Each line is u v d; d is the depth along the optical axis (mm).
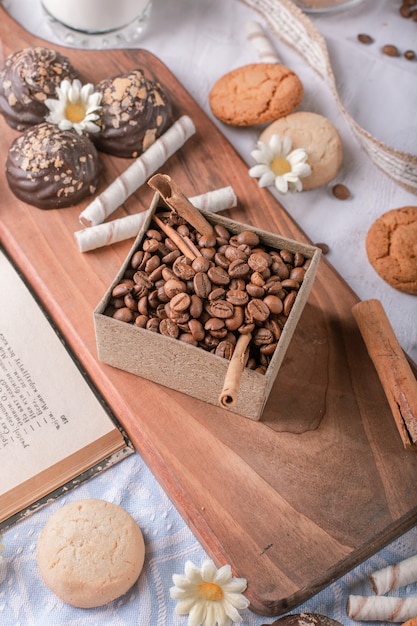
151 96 662
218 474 580
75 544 560
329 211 686
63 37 726
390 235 658
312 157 672
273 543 563
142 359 579
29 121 667
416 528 595
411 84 729
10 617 563
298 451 587
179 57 732
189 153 677
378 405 602
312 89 725
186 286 560
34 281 635
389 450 589
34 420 595
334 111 719
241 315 551
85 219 640
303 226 681
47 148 636
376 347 603
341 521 570
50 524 568
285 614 571
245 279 566
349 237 678
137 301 559
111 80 664
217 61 732
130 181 651
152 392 601
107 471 596
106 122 658
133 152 666
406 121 718
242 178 671
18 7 735
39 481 583
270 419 596
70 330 618
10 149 649
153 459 587
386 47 734
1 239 654
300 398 603
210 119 692
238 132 706
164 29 740
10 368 609
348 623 574
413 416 577
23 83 659
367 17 744
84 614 565
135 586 573
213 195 648
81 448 591
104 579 553
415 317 655
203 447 586
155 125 663
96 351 610
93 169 647
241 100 688
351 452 588
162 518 588
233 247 570
